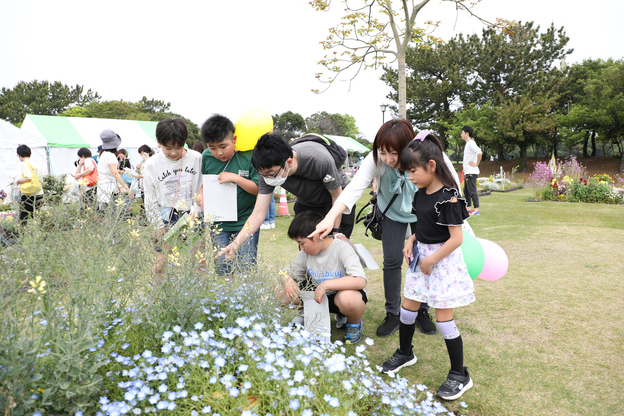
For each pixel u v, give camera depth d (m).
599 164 32.84
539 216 7.59
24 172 5.21
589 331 2.68
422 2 8.13
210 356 1.64
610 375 2.17
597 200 10.34
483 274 3.01
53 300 1.36
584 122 31.05
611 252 4.60
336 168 2.71
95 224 1.74
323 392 1.59
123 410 1.27
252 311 1.90
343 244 2.54
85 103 58.81
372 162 2.49
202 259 1.93
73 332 1.34
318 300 2.34
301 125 58.75
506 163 35.66
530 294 3.38
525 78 31.20
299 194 2.74
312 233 2.26
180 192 2.90
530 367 2.27
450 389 2.01
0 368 1.19
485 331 2.74
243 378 1.52
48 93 55.72
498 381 2.15
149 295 1.73
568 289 3.47
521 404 1.95
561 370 2.23
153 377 1.41
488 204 9.86
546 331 2.70
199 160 2.97
